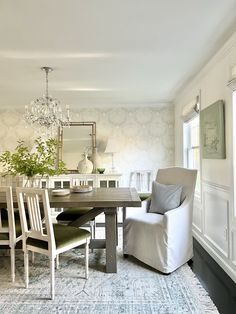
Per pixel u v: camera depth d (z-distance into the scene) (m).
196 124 4.23
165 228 2.66
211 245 3.15
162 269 2.67
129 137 5.30
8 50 2.63
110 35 2.36
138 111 5.29
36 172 3.00
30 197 2.32
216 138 2.86
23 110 5.29
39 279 2.58
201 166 3.51
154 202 3.22
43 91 4.18
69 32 2.29
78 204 2.58
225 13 2.02
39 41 2.45
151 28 2.24
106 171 5.27
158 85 3.99
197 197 3.72
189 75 3.53
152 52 2.74
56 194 2.94
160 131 5.29
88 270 2.76
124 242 3.11
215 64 2.95
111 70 3.27
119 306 2.12
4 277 2.63
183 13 2.01
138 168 5.28
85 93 4.39
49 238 2.25
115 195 2.96
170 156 5.27
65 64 3.04
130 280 2.54
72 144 5.23
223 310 2.05
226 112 2.68
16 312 2.05
